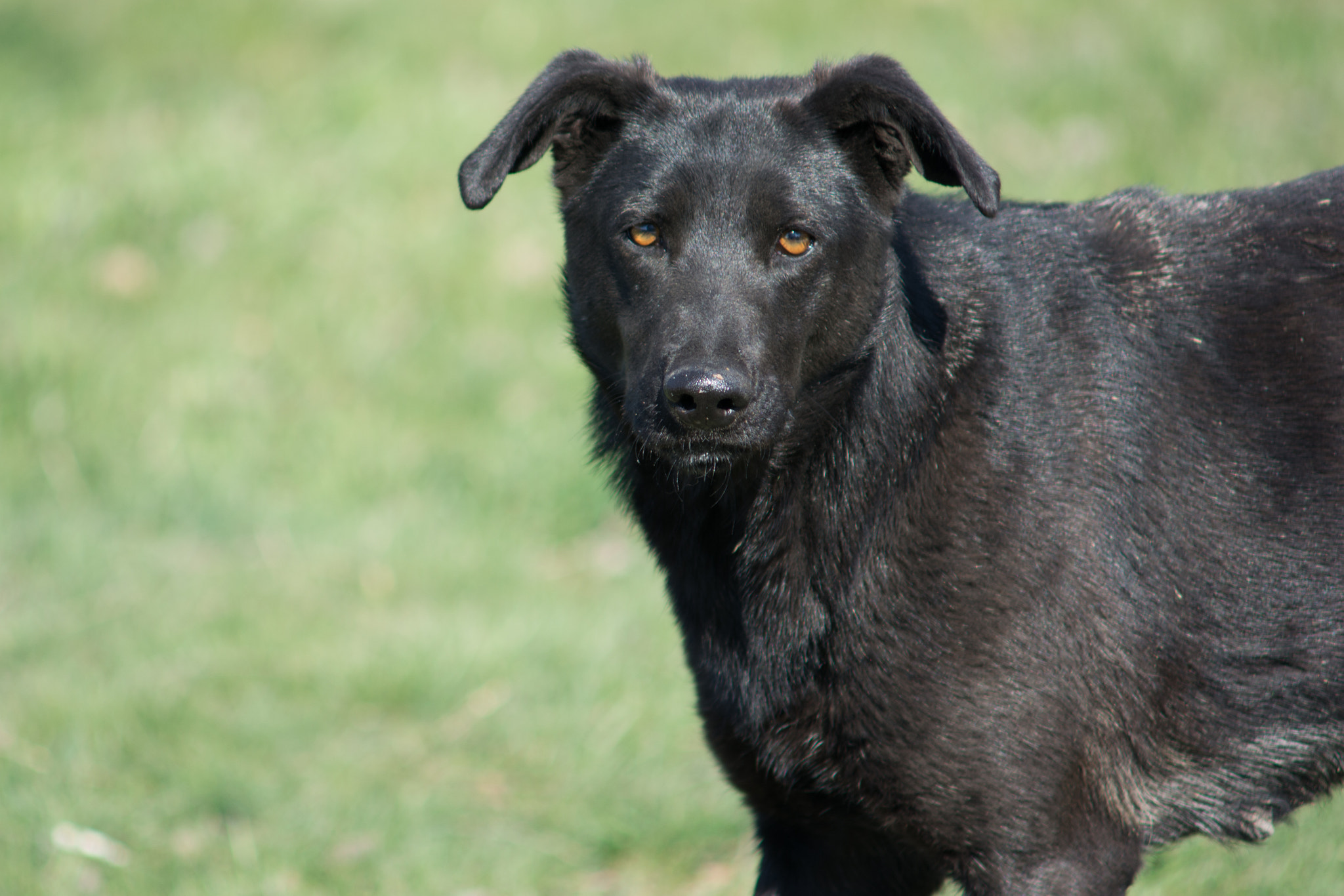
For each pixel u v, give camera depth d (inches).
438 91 749.9
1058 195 597.6
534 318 589.0
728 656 240.7
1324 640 230.4
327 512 502.3
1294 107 624.4
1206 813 239.1
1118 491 227.3
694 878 332.5
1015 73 688.4
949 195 260.7
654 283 226.4
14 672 414.6
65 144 729.0
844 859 253.3
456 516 498.0
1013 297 233.8
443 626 426.0
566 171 247.4
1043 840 223.1
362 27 836.0
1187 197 249.1
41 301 610.5
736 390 211.0
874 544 225.6
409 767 374.0
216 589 459.5
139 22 872.9
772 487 231.6
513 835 344.2
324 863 334.3
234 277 628.7
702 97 235.6
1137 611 226.4
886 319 232.5
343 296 613.3
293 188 681.6
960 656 221.0
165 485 515.2
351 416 545.6
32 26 872.3
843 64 238.1
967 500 223.3
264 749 380.8
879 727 225.9
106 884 325.4
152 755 374.0
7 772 362.0
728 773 251.1
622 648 414.6
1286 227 240.2
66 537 486.9
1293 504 230.1
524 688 400.5
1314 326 233.0
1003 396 227.6
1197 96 644.1
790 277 224.4
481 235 642.2
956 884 236.2
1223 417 231.8
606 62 241.3
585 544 489.7
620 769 363.6
